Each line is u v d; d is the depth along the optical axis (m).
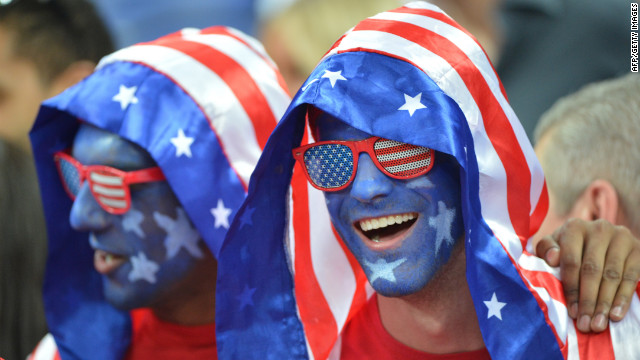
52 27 11.14
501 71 12.84
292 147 7.41
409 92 6.82
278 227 7.54
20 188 10.35
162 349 8.60
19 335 10.25
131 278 8.10
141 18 15.78
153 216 8.04
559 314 7.12
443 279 7.26
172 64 8.24
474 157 6.91
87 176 8.05
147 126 7.96
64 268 8.97
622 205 8.57
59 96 8.30
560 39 12.52
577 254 7.50
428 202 6.91
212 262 8.27
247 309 7.45
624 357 7.09
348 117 6.77
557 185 8.91
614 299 7.23
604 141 8.67
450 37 7.28
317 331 7.67
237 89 8.28
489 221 7.11
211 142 8.04
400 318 7.53
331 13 12.55
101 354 8.84
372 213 6.91
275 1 13.88
